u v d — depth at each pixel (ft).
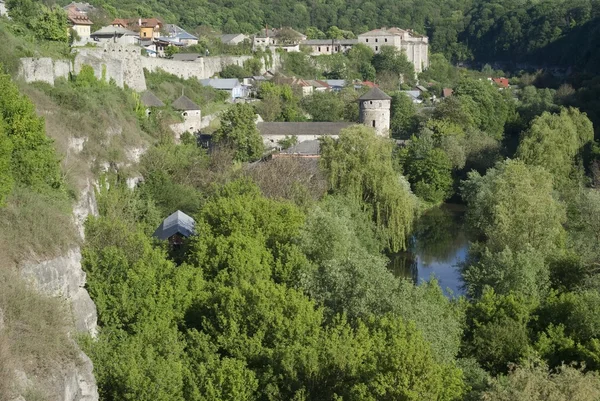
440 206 396.98
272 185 258.78
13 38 262.47
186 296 153.58
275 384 126.41
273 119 477.77
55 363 109.60
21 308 112.57
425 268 268.82
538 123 374.43
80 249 154.40
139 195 255.91
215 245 177.58
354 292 150.51
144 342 134.51
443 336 144.87
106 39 488.02
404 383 113.91
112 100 290.56
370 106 427.74
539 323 168.66
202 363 126.52
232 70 567.18
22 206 141.18
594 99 543.80
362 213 243.81
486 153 436.76
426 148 417.69
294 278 168.86
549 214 227.40
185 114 388.16
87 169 223.71
